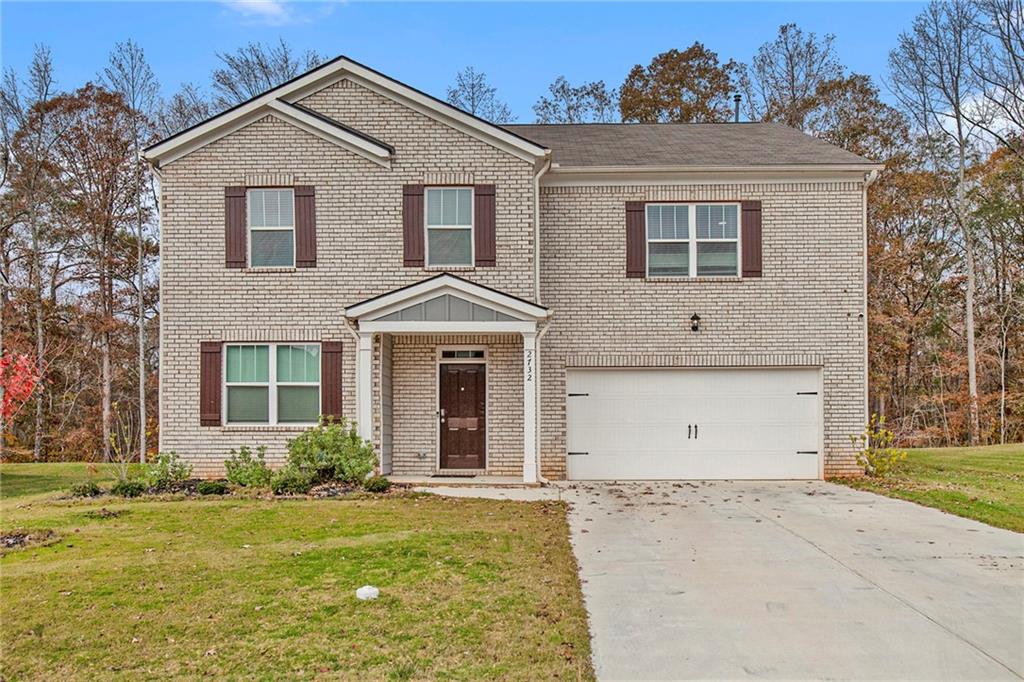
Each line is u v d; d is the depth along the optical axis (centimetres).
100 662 611
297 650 632
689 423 1700
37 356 2970
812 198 1709
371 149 1622
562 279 1703
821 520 1193
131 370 3253
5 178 2966
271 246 1639
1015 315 3344
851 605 766
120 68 2961
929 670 612
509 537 1020
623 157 1761
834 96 3438
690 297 1705
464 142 1641
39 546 963
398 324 1528
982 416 3278
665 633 688
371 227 1630
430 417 1669
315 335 1622
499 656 624
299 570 849
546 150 1617
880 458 1708
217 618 702
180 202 1633
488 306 1530
